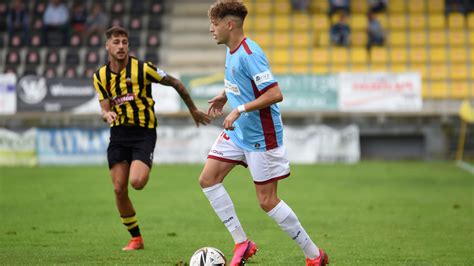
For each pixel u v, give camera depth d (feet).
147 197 140.77
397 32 284.00
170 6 297.12
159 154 220.64
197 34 286.87
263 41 282.15
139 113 78.79
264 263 73.87
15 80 223.51
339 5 288.30
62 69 266.57
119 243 87.97
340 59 273.54
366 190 152.46
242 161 67.41
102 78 79.05
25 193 146.51
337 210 121.29
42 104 223.71
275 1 296.51
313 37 282.36
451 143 234.99
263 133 64.44
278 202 65.10
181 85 79.15
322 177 179.52
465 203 130.52
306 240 65.26
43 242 88.48
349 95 227.81
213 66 275.18
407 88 227.81
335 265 73.36
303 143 222.28
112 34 77.61
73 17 280.72
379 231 98.27
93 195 143.13
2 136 217.36
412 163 218.18
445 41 280.51
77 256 78.13
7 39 276.62
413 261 75.56
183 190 152.87
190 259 70.38
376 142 233.76
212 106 72.64
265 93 62.54
